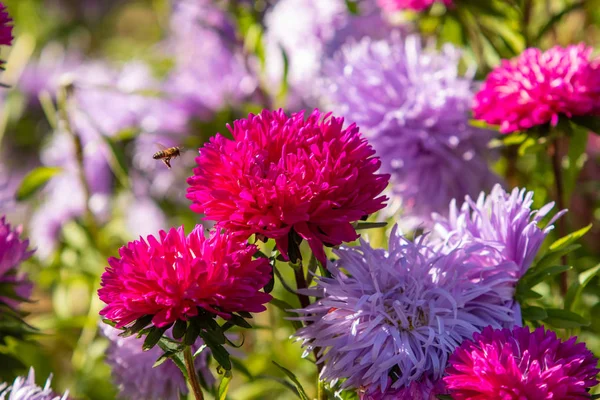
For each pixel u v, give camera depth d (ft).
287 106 4.11
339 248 2.65
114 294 2.42
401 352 2.56
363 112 3.23
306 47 4.05
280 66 4.11
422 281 2.62
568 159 3.14
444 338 2.57
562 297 3.17
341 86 3.28
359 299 2.59
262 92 4.12
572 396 2.35
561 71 2.87
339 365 2.59
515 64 2.97
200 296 2.39
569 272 3.44
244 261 2.44
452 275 2.65
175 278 2.39
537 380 2.36
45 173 3.60
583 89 2.83
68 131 3.75
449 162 3.24
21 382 2.84
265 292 2.53
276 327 3.65
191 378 2.54
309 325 2.66
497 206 2.73
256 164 2.48
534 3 3.76
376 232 3.33
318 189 2.44
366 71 3.27
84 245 4.02
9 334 3.00
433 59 3.36
